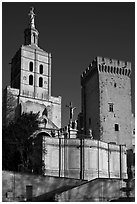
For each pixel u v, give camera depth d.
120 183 46.44
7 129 63.12
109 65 93.94
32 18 113.81
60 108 106.31
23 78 103.44
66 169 65.19
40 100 103.00
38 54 108.38
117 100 92.38
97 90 92.38
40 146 64.88
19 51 107.31
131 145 89.69
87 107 97.44
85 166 65.88
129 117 92.06
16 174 46.78
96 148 67.75
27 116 67.25
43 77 107.12
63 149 66.06
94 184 45.31
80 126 99.00
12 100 98.44
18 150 62.03
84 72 101.75
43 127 84.94
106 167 69.31
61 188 48.56
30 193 47.00
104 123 89.19
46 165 63.81
